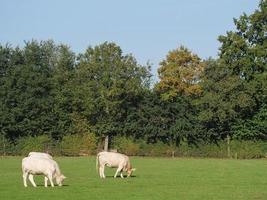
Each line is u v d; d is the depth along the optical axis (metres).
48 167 32.66
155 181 37.72
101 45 90.62
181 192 30.59
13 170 48.31
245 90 83.00
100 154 40.81
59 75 90.50
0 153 84.69
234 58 87.88
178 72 92.12
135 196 28.47
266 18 88.19
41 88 88.50
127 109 89.06
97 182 36.28
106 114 89.00
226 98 82.88
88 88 87.94
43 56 93.31
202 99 82.69
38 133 88.12
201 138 86.56
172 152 86.25
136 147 86.88
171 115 87.38
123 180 38.22
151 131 87.25
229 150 84.81
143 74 90.75
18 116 86.50
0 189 31.27
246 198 28.31
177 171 49.12
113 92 86.81
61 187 32.56
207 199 27.66
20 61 91.38
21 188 31.84
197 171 49.25
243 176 43.28
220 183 36.78
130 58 90.44
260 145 84.38
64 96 88.75
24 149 85.00
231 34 87.88
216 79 84.38
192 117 86.56
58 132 88.81
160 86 90.88
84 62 91.19
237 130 85.12
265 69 85.50
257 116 84.94
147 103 88.44
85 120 89.12
